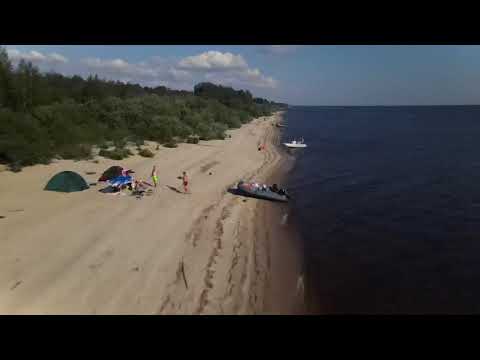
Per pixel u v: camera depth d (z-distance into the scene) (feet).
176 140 125.70
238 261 39.83
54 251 37.99
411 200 67.97
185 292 32.45
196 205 56.95
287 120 352.28
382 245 47.52
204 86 365.20
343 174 91.61
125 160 86.33
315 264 41.45
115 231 44.11
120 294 31.19
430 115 474.90
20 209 49.85
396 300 34.47
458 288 36.83
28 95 93.81
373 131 221.66
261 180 81.05
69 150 84.07
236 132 182.29
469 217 58.29
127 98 160.04
